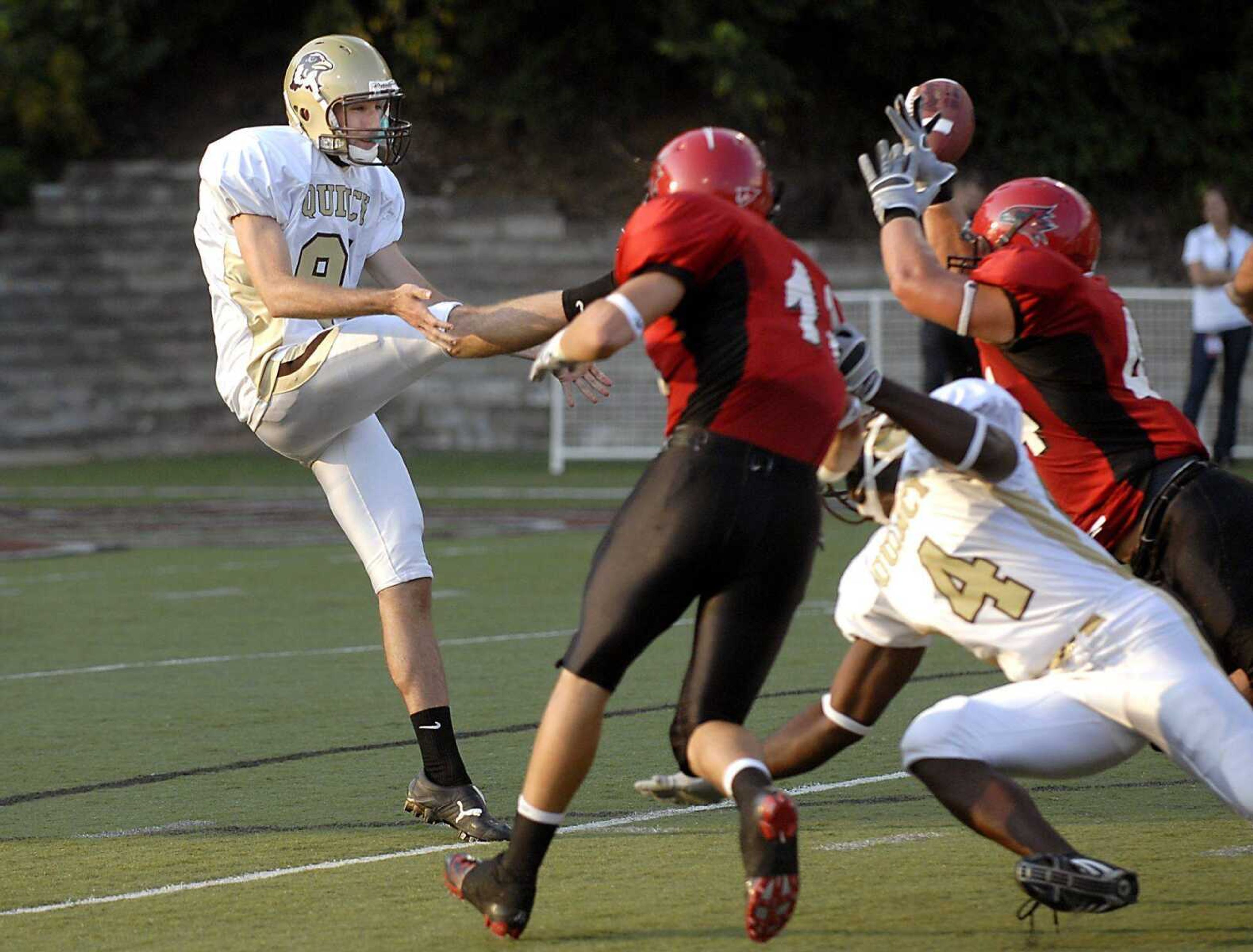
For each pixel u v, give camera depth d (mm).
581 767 13945
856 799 19219
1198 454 16797
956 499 14023
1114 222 86250
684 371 13820
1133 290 67062
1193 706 13453
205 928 14648
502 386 77688
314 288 17906
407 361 18719
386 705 25375
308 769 21219
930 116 17859
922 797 19281
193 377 78875
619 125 84875
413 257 80438
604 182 83438
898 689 15117
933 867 16344
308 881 16219
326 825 18484
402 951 13984
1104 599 13797
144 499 57750
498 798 19500
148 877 16344
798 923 14594
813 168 84375
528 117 84188
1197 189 86312
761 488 13531
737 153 14195
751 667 13766
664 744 22188
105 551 44875
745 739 13578
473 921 14844
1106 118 85875
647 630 13688
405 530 19234
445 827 18438
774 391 13555
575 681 13820
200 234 19500
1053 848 13469
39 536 48219
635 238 13578
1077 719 13875
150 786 20375
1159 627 13742
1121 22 81875
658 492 13656
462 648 30125
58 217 82812
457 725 23656
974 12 83688
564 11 85062
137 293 81125
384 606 18938
